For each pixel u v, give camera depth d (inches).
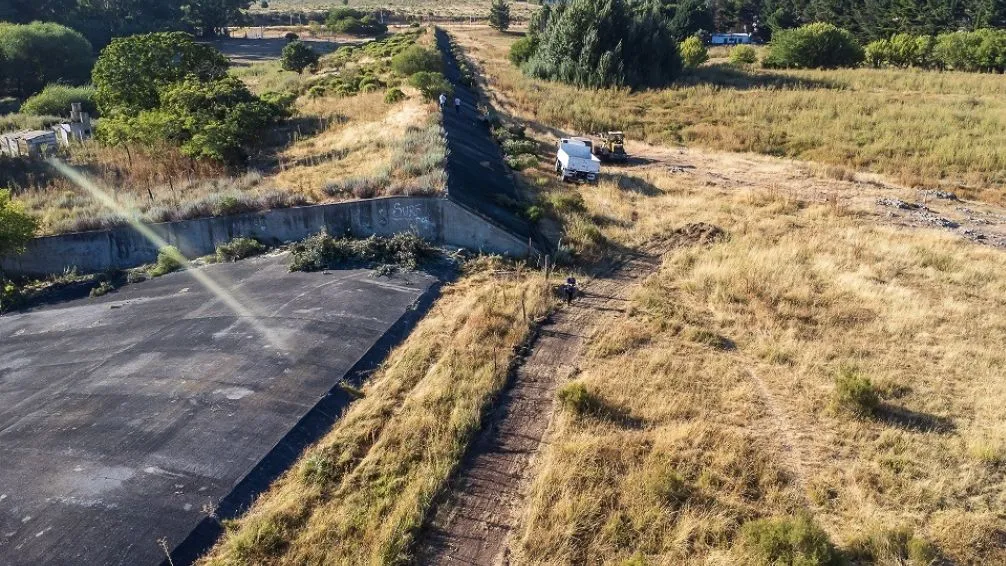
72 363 682.8
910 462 534.0
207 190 1128.2
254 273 868.0
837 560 427.2
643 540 450.6
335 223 951.0
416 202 933.8
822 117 1835.6
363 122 1519.4
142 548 427.5
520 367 665.0
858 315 791.7
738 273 892.0
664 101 2106.3
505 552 442.9
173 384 608.4
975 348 715.4
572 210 1099.9
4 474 499.2
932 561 438.0
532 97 2135.8
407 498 479.2
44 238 921.5
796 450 550.3
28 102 1985.7
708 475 508.7
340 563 423.5
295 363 640.4
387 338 703.7
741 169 1485.0
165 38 1605.6
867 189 1348.4
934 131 1664.6
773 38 3122.5
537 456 535.8
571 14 2415.1
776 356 689.0
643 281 887.1
